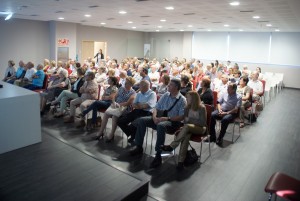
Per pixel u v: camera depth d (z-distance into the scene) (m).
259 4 5.27
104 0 5.55
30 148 3.52
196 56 15.02
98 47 14.26
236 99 4.64
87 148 3.86
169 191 2.83
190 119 3.51
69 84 5.66
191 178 3.14
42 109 5.50
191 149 3.69
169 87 3.68
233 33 13.64
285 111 7.23
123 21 10.14
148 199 2.67
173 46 15.75
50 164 3.07
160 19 8.86
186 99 3.69
